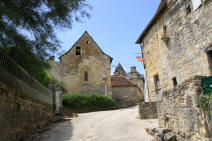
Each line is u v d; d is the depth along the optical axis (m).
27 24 5.88
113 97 27.41
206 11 8.21
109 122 11.48
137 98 27.80
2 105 5.93
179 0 10.30
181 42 10.16
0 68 5.83
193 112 5.08
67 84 24.20
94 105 20.33
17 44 5.61
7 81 6.32
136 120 11.33
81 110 19.98
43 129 9.74
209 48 7.93
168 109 6.94
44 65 6.73
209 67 8.06
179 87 5.94
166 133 6.46
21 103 7.66
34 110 9.41
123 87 28.16
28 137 7.89
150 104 11.86
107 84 24.48
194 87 5.00
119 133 8.52
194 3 9.00
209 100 4.55
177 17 10.51
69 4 6.19
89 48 25.84
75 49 25.62
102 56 25.59
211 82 4.57
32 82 9.23
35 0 5.73
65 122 12.34
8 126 6.35
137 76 40.16
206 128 4.55
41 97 10.84
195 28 8.95
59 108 16.59
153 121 10.56
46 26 6.20
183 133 5.66
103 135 8.38
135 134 8.11
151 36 14.22
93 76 24.77
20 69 7.53
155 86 13.75
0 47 5.68
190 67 9.40
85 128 10.12
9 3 4.95
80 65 25.06
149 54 14.71
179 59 10.41
